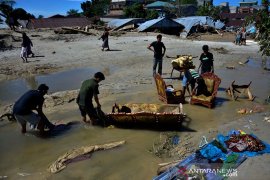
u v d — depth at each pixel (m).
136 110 9.41
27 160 7.13
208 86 10.84
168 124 8.56
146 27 43.09
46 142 8.00
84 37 35.78
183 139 7.96
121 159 7.01
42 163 6.99
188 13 77.19
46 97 11.41
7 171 6.67
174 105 9.88
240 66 18.03
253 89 12.86
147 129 8.68
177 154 7.19
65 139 8.15
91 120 8.89
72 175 6.37
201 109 10.23
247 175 5.90
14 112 8.13
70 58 20.30
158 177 5.83
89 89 8.48
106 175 6.37
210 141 7.63
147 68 17.06
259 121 8.87
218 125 8.81
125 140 7.99
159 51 13.62
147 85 13.33
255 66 18.09
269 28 13.37
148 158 7.04
